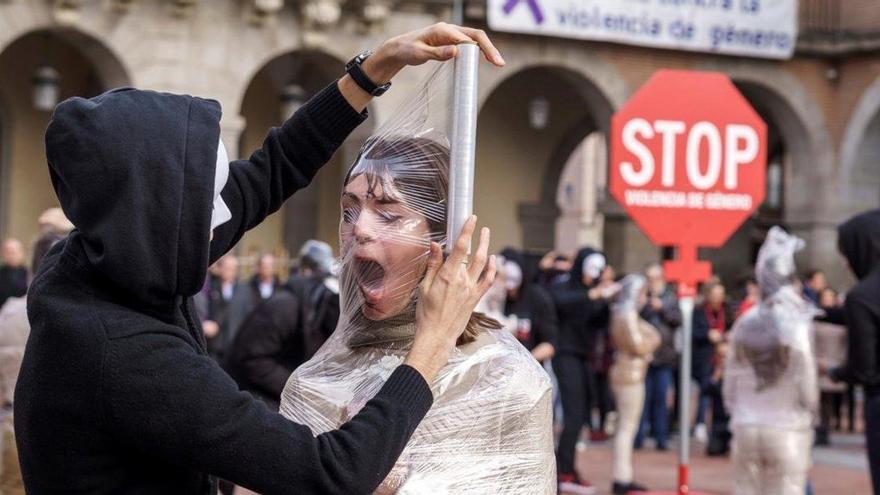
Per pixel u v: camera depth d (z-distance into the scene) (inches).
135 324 80.7
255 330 234.8
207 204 81.4
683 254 284.8
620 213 760.3
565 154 821.2
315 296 236.7
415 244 100.0
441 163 100.3
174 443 79.4
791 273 273.6
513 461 99.1
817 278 617.6
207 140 82.5
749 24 750.5
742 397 276.1
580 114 816.3
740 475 276.8
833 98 789.9
